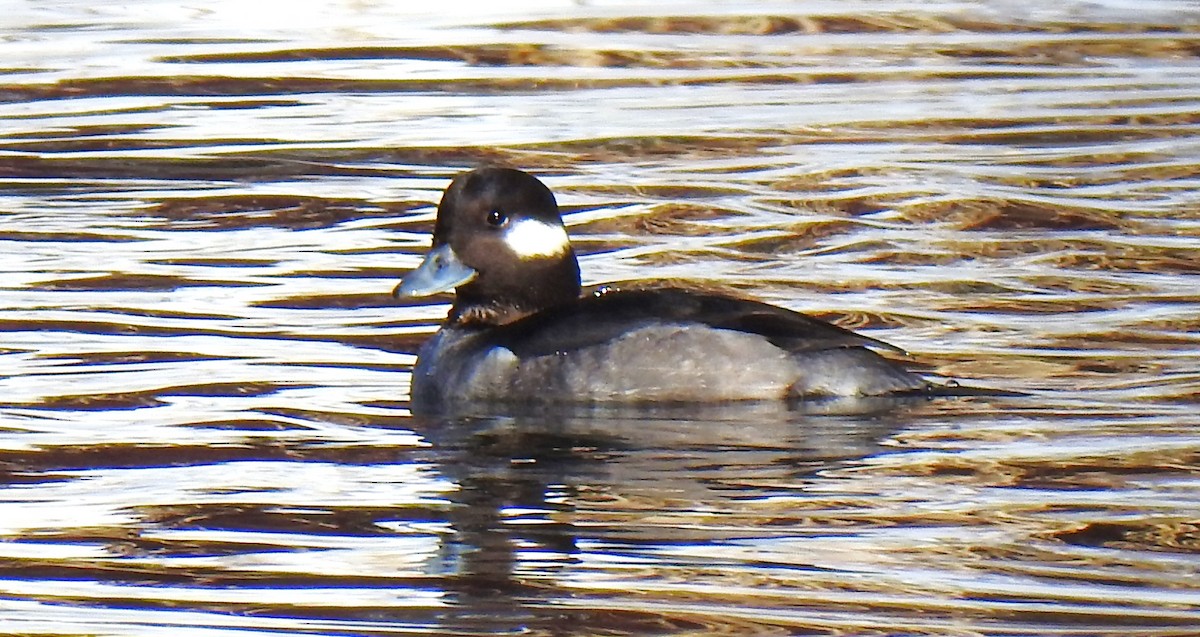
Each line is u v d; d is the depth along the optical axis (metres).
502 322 13.24
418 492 10.58
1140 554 9.53
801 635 8.56
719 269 16.00
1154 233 17.09
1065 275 15.72
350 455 11.27
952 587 9.10
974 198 18.31
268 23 26.03
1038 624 8.67
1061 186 18.86
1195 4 27.89
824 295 15.17
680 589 9.11
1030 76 23.83
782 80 23.52
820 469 10.87
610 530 9.89
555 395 12.41
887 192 18.55
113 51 24.39
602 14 26.48
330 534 9.91
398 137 20.67
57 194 18.45
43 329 13.96
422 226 17.42
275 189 18.66
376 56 24.22
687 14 26.67
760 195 18.42
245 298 14.96
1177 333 13.92
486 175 13.34
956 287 15.38
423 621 8.78
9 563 9.52
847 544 9.67
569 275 13.38
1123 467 10.84
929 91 23.03
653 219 17.59
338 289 15.27
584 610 8.86
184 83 22.92
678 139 20.69
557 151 20.16
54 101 22.09
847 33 26.09
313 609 8.93
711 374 12.29
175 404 12.29
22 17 26.53
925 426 11.68
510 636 8.59
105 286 15.23
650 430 11.71
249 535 9.92
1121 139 20.81
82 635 8.63
